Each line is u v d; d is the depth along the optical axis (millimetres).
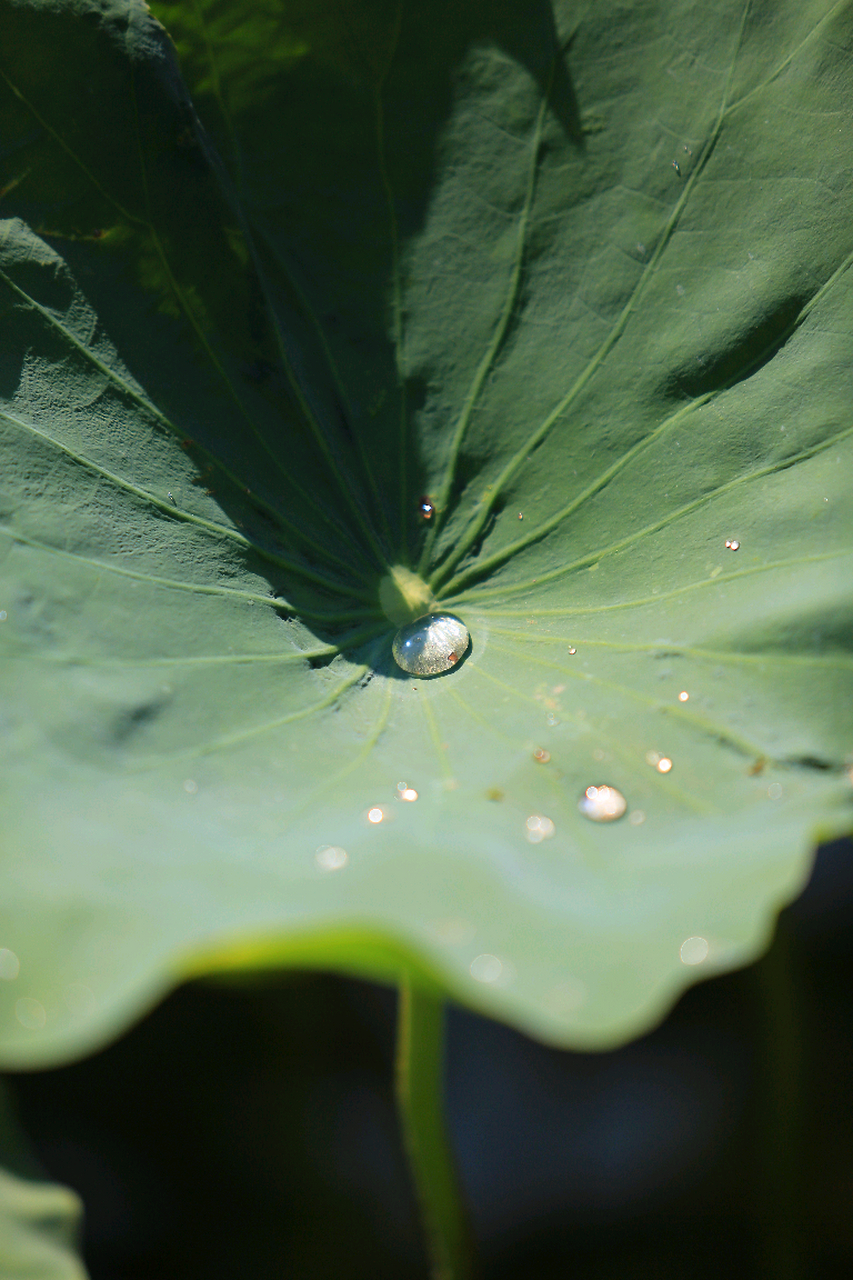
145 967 713
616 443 827
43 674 771
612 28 827
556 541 827
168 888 730
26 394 807
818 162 820
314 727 791
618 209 831
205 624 800
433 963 709
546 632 814
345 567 830
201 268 827
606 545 822
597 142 831
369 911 721
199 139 824
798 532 805
